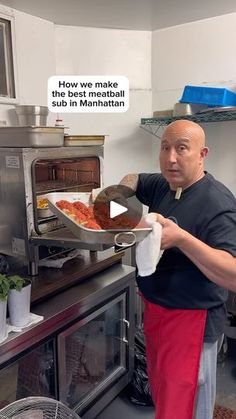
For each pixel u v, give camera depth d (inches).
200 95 79.7
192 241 37.0
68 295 60.1
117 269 72.0
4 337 47.1
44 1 73.4
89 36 91.5
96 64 93.2
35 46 82.9
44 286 56.9
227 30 85.1
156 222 37.2
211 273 38.6
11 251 62.2
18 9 77.4
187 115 81.5
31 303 55.0
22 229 59.1
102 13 81.8
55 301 57.9
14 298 48.8
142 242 37.5
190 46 91.2
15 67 78.4
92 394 68.4
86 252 72.5
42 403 49.6
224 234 40.1
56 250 63.4
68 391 65.1
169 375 46.3
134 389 74.7
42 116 74.9
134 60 96.3
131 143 99.6
